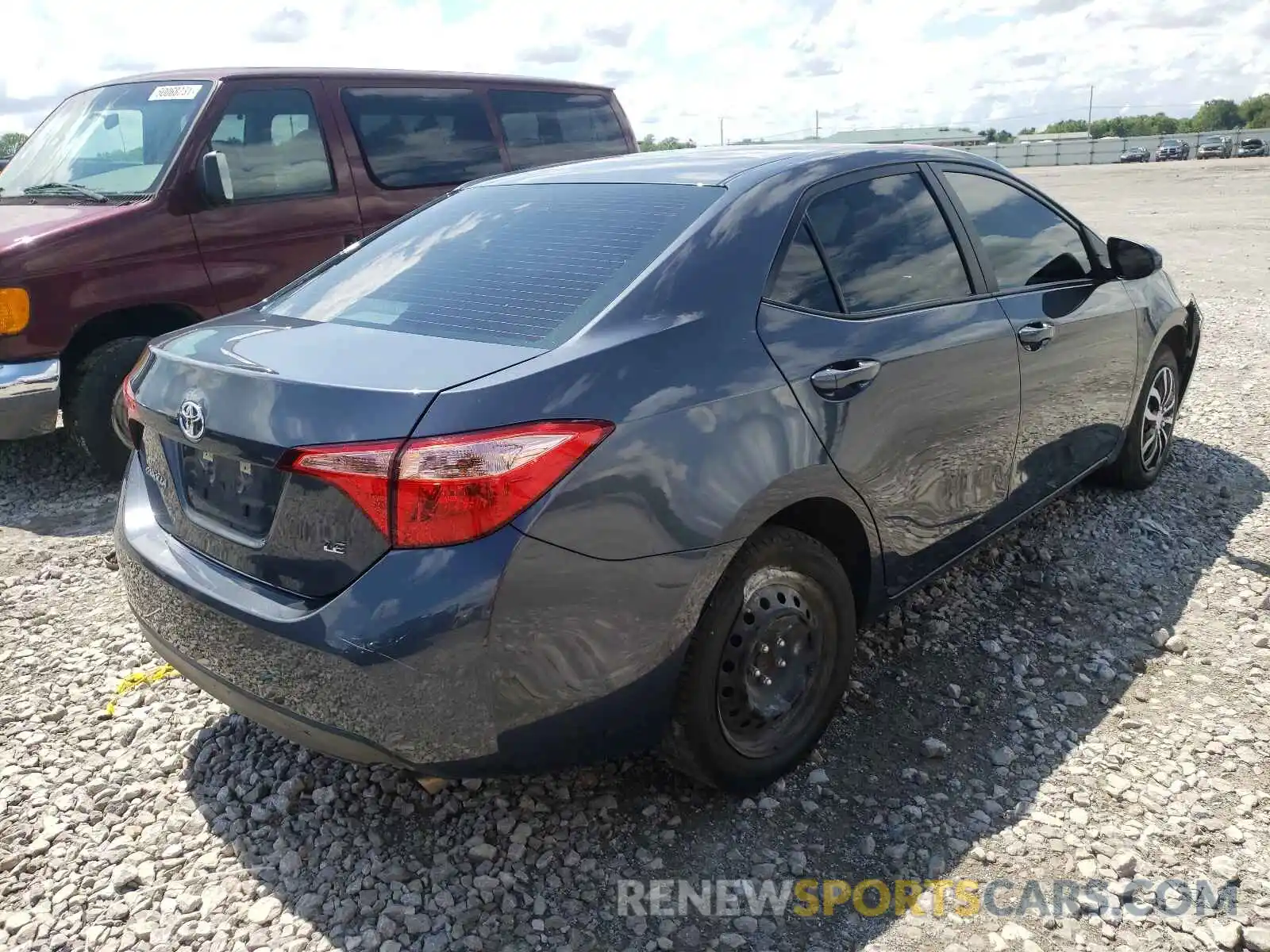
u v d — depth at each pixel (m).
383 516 2.15
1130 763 2.92
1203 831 2.63
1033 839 2.62
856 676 3.41
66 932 2.42
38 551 4.78
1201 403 6.50
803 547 2.73
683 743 2.60
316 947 2.35
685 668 2.52
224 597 2.41
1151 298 4.55
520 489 2.15
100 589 4.35
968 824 2.69
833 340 2.82
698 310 2.57
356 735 2.27
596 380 2.31
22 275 5.09
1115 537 4.40
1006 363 3.46
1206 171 37.03
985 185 3.74
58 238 5.23
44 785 2.99
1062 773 2.88
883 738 3.07
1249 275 11.73
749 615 2.63
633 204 2.96
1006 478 3.62
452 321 2.61
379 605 2.16
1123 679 3.36
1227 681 3.32
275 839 2.72
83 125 6.32
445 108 7.06
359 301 2.88
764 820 2.73
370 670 2.18
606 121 8.26
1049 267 3.90
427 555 2.14
